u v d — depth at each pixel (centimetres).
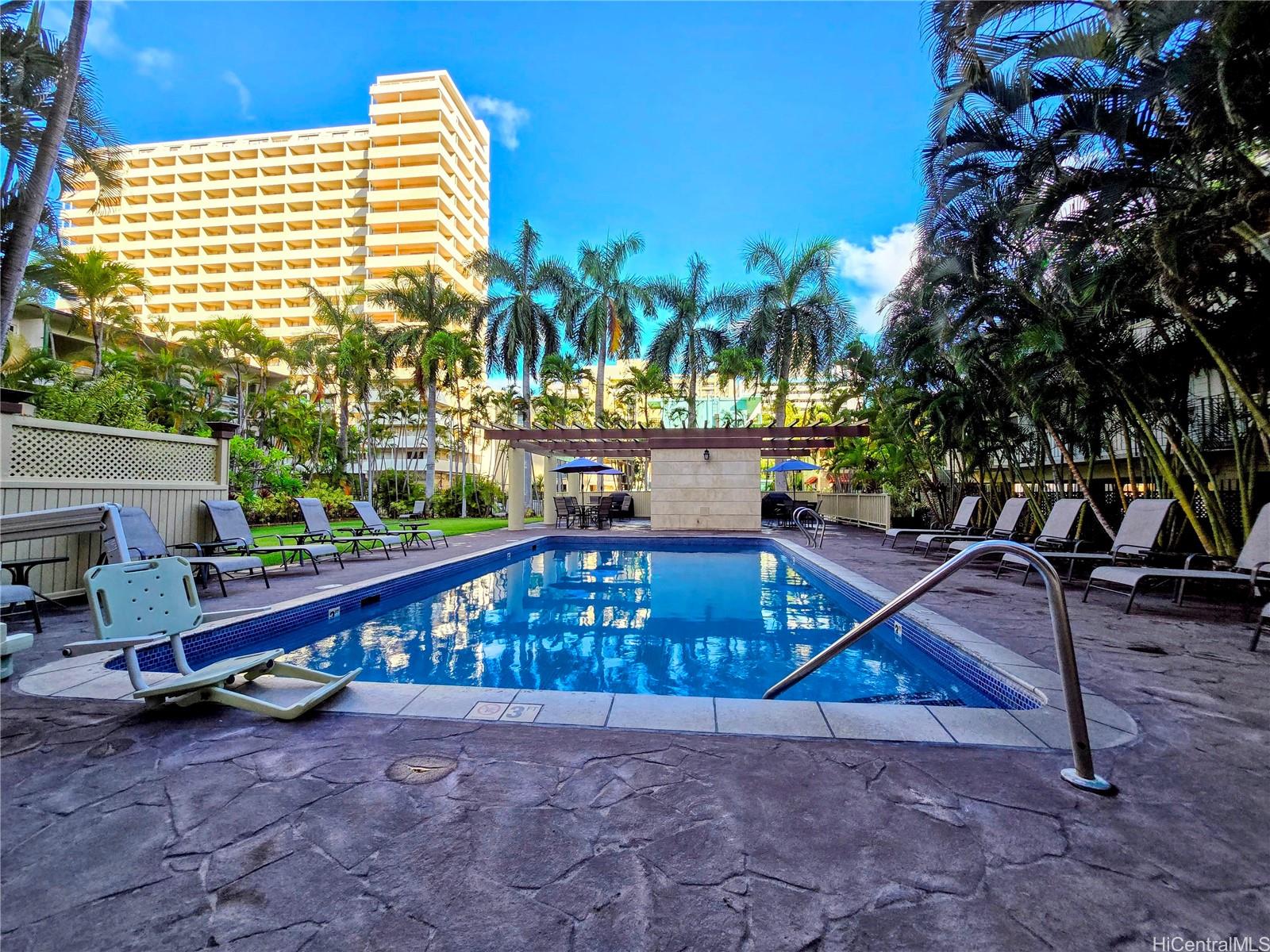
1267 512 465
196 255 5900
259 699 279
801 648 507
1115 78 495
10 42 745
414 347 2122
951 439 1056
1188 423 670
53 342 2488
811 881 153
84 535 535
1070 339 649
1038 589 625
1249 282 528
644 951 129
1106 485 1043
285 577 707
